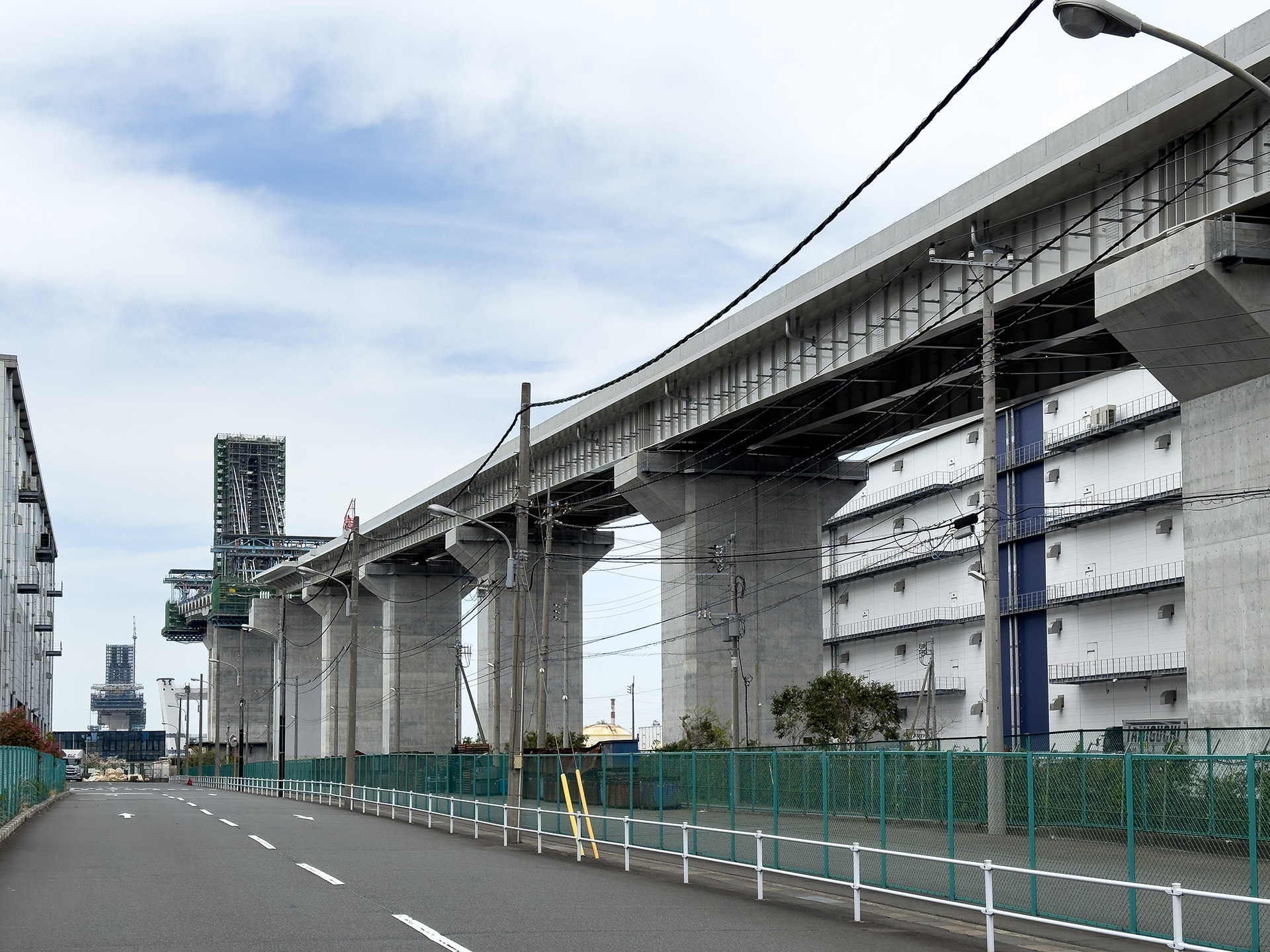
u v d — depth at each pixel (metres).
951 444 92.00
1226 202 37.25
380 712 134.75
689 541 69.25
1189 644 41.09
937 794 23.52
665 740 70.00
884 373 56.75
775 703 66.06
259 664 186.88
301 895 19.91
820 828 27.20
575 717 94.44
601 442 76.81
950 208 45.50
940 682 91.56
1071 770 20.80
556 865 26.12
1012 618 83.56
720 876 24.14
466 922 16.72
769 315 56.97
